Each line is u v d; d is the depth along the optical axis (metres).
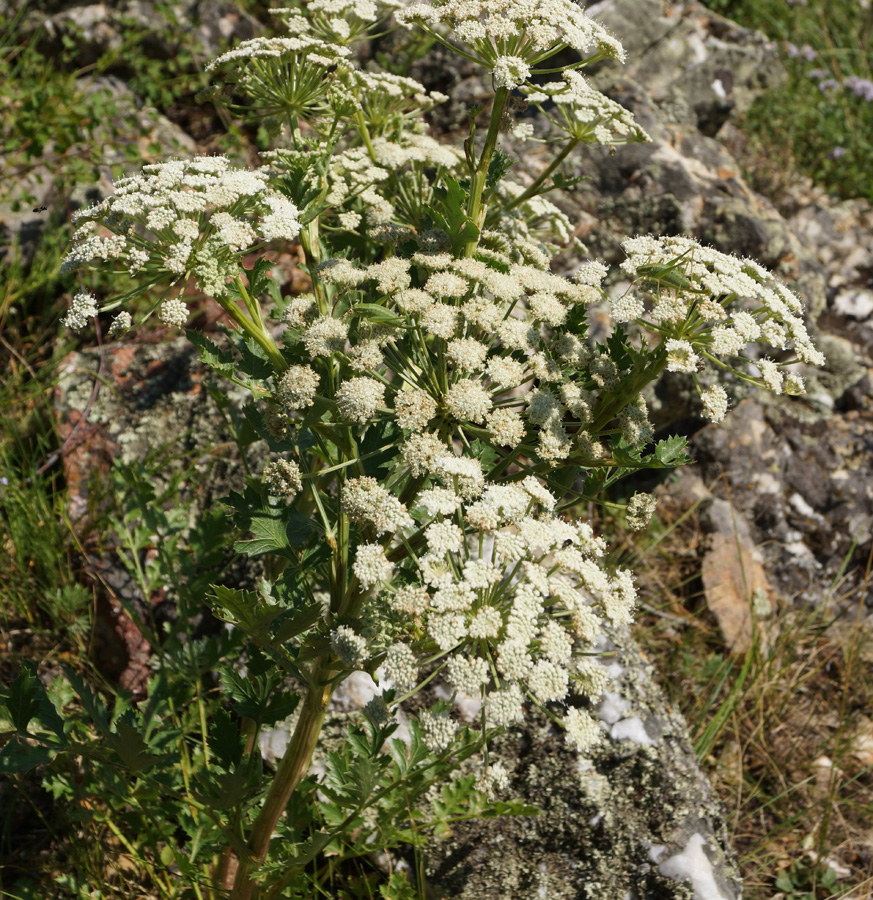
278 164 0.69
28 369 1.13
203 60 1.39
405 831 0.74
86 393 1.09
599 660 0.88
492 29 0.56
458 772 0.85
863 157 1.72
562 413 0.56
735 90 1.51
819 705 1.13
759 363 0.57
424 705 0.86
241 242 0.54
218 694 0.91
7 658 0.95
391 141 0.80
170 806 0.72
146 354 1.11
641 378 0.56
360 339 0.57
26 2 1.46
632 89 1.36
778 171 1.64
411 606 0.51
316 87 0.69
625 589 0.56
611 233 1.24
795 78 1.85
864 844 1.00
